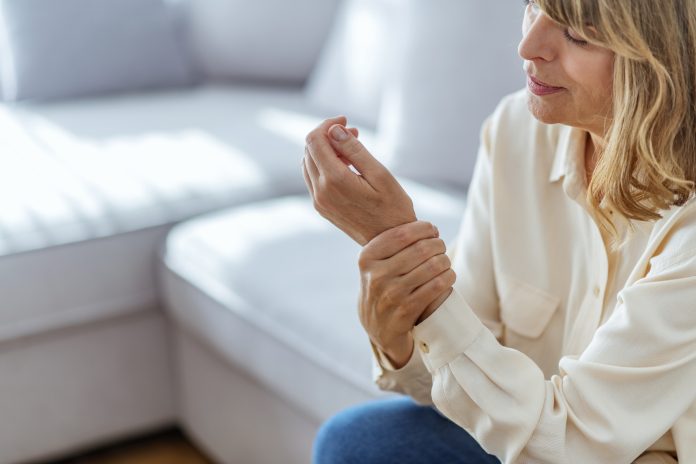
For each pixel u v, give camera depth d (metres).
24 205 2.05
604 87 0.93
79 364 2.10
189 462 2.18
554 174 1.13
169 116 2.67
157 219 2.10
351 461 1.17
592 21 0.87
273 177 2.24
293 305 1.71
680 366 0.93
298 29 2.96
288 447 1.83
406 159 2.14
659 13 0.86
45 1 2.84
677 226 0.96
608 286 1.06
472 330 1.00
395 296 1.00
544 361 1.17
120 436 2.19
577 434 0.96
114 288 2.08
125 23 2.91
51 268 2.00
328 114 2.69
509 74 1.97
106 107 2.79
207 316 1.92
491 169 1.19
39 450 2.11
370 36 2.56
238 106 2.79
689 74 0.88
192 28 3.06
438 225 1.88
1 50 2.85
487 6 2.01
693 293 0.92
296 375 1.68
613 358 0.95
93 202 2.08
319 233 1.96
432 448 1.16
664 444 1.01
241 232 1.99
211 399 2.07
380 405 1.26
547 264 1.15
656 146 0.90
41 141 2.43
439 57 2.08
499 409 0.98
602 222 1.03
